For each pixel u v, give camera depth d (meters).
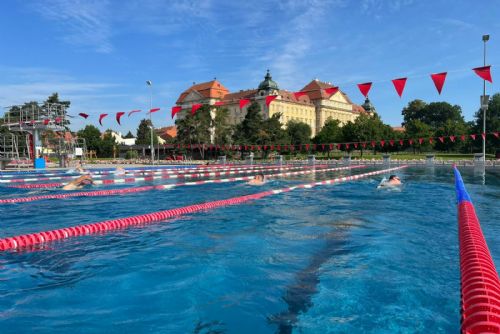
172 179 18.42
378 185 14.66
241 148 54.91
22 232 6.46
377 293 3.60
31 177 19.47
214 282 3.95
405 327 2.92
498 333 2.25
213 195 11.75
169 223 7.33
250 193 12.30
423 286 3.77
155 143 86.31
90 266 4.54
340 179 17.59
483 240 4.76
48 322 3.02
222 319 3.08
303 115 94.19
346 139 56.72
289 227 6.84
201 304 3.38
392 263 4.54
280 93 87.31
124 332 2.84
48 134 42.62
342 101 104.50
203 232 6.47
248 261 4.69
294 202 10.23
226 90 98.19
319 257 4.85
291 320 3.05
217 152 61.97
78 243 5.73
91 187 14.27
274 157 51.81
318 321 3.03
